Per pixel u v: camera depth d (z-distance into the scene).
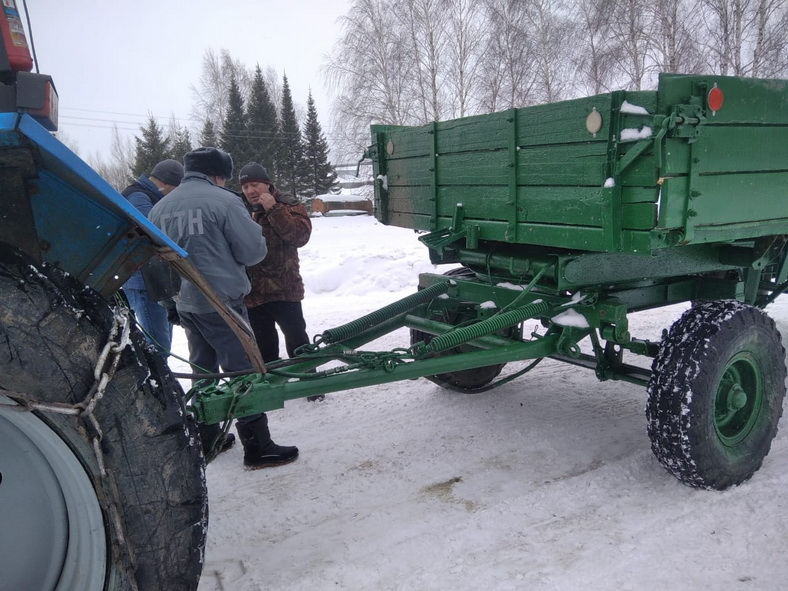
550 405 4.33
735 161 2.74
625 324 3.19
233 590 2.48
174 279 2.58
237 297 3.43
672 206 2.51
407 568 2.57
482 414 4.21
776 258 3.82
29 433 1.60
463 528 2.84
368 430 4.04
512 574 2.47
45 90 1.81
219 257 3.32
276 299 4.52
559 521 2.85
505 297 3.69
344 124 25.64
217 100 46.50
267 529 2.94
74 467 1.63
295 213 4.44
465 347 4.22
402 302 3.85
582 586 2.37
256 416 3.50
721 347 2.93
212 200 3.30
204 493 1.82
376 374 2.84
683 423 2.87
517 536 2.75
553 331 3.43
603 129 2.64
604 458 3.53
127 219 1.74
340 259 10.53
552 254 3.36
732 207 2.79
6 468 1.70
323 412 4.37
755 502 2.92
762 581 2.35
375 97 24.86
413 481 3.35
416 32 23.61
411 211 4.18
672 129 2.45
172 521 1.76
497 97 22.08
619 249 2.67
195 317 3.44
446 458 3.60
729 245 3.52
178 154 40.78
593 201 2.74
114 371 1.61
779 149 2.95
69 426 1.58
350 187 38.88
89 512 1.67
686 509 2.89
